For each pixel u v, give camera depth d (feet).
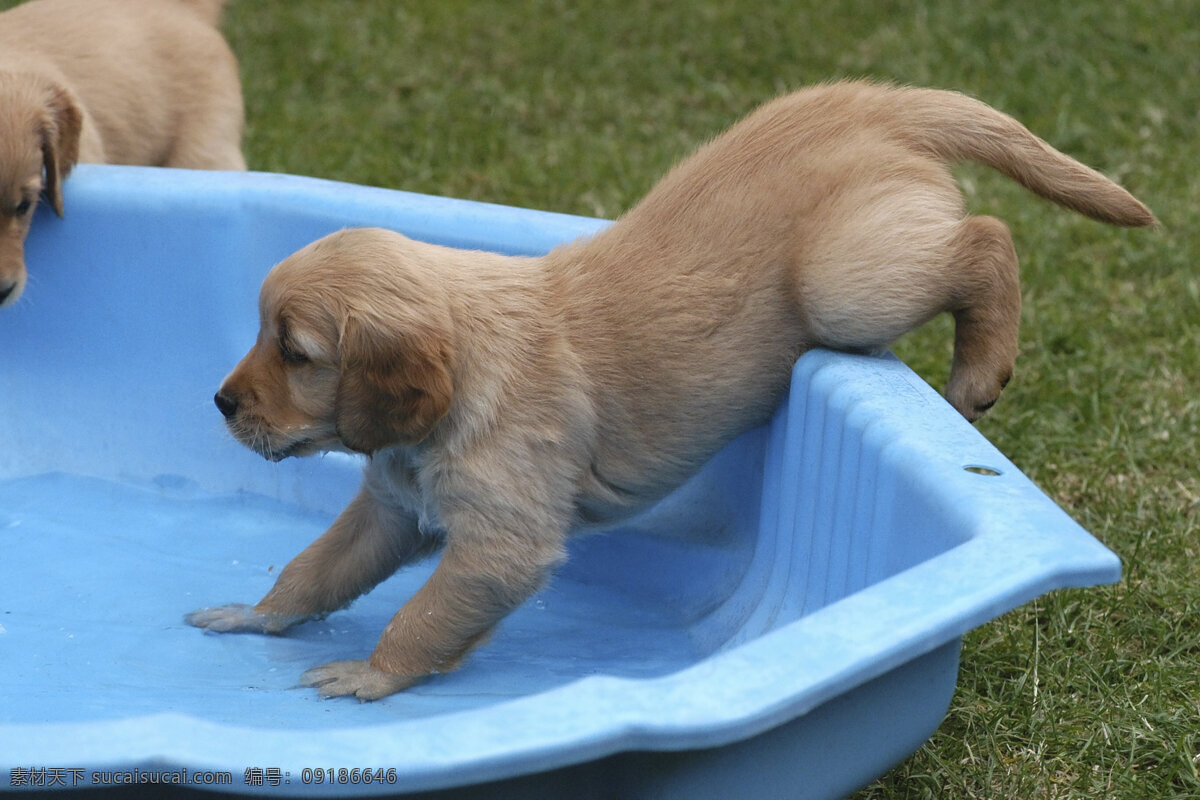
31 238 17.81
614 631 15.11
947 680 10.96
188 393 18.06
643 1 39.75
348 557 14.43
